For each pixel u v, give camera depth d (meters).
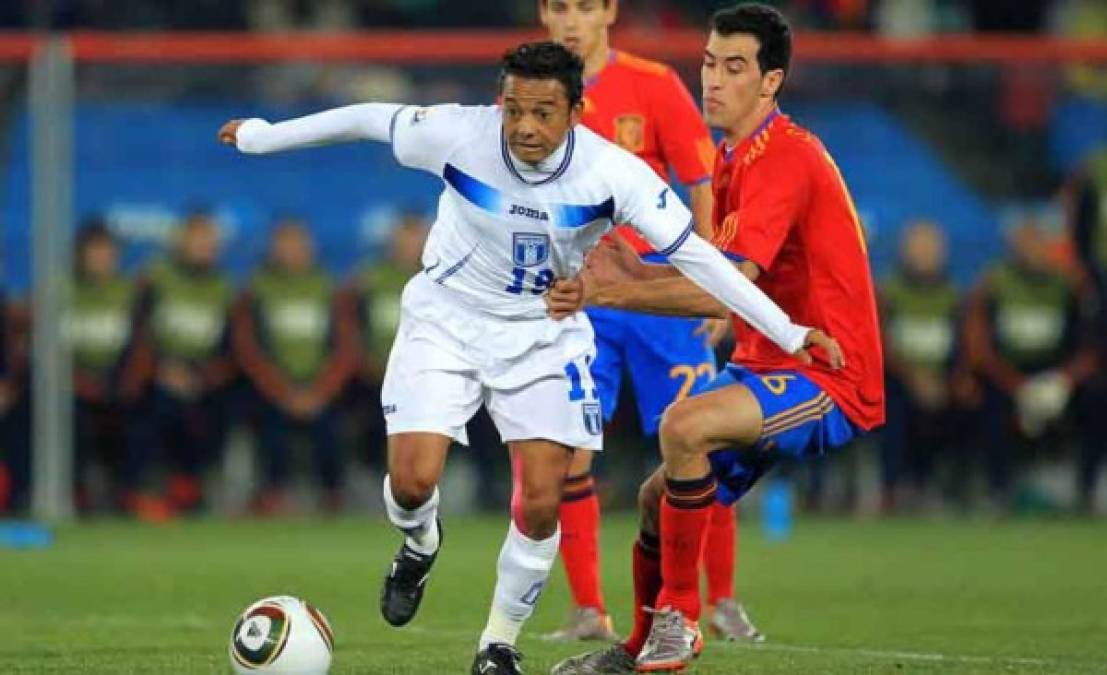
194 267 59.69
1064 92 63.19
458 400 24.77
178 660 28.42
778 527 57.16
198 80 62.00
